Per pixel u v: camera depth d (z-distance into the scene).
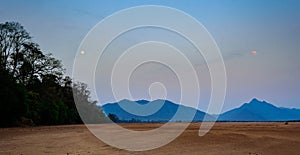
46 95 70.81
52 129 42.97
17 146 19.25
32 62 67.88
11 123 53.25
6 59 64.38
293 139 22.52
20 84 55.88
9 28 64.06
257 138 23.45
